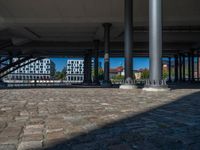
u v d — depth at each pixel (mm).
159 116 6254
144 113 6762
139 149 3531
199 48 55531
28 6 30703
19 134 4445
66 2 30109
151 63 17016
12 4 30344
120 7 30719
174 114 6582
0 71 64875
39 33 42469
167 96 12500
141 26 35875
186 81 63438
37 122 5484
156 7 16891
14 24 34719
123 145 3729
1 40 46906
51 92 15797
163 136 4230
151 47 17000
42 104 8789
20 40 47094
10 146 3736
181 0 29062
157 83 16906
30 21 33406
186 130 4672
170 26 37375
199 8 30031
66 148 3635
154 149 3527
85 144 3814
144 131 4605
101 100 10312
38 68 125250
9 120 5734
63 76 134250
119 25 35031
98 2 30109
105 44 33750
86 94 13922
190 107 8055
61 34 43094
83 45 52031
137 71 139625
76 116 6242
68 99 10719
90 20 33094
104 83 33375
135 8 30547
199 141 3904
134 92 15797
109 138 4141
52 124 5270
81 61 125375
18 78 121375
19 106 8203
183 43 52781
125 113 6738
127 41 23484
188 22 33281
